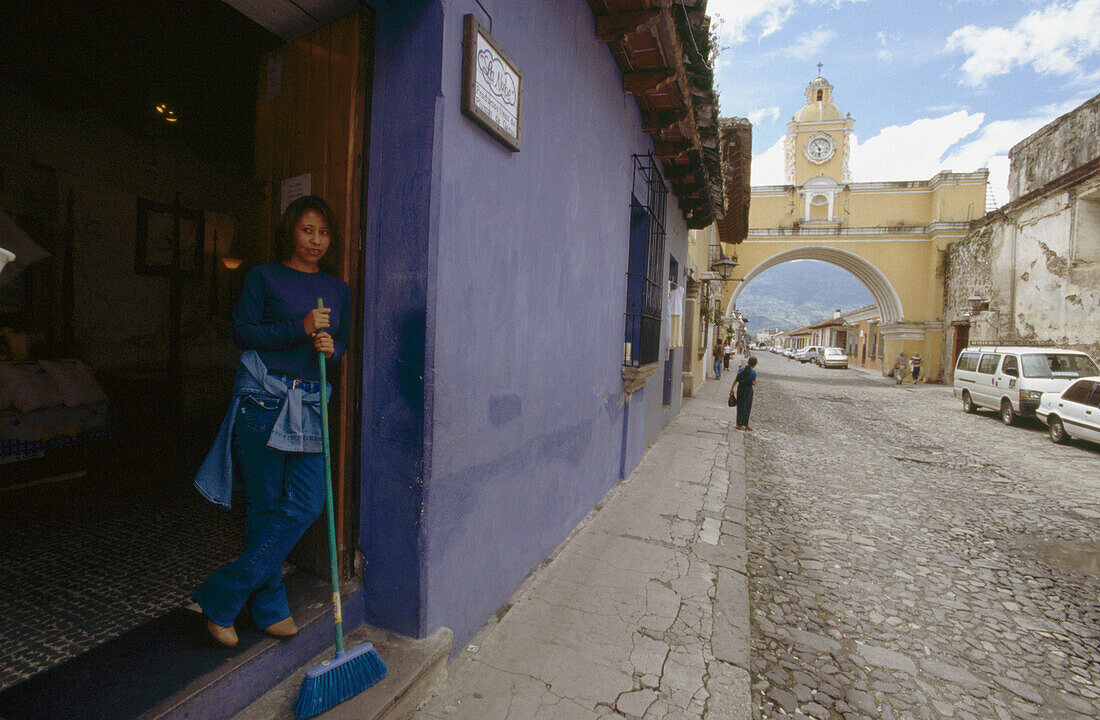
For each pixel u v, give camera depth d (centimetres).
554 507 359
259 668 180
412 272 208
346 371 222
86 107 459
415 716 205
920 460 809
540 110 287
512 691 225
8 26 339
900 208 2650
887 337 2828
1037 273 1614
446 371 219
